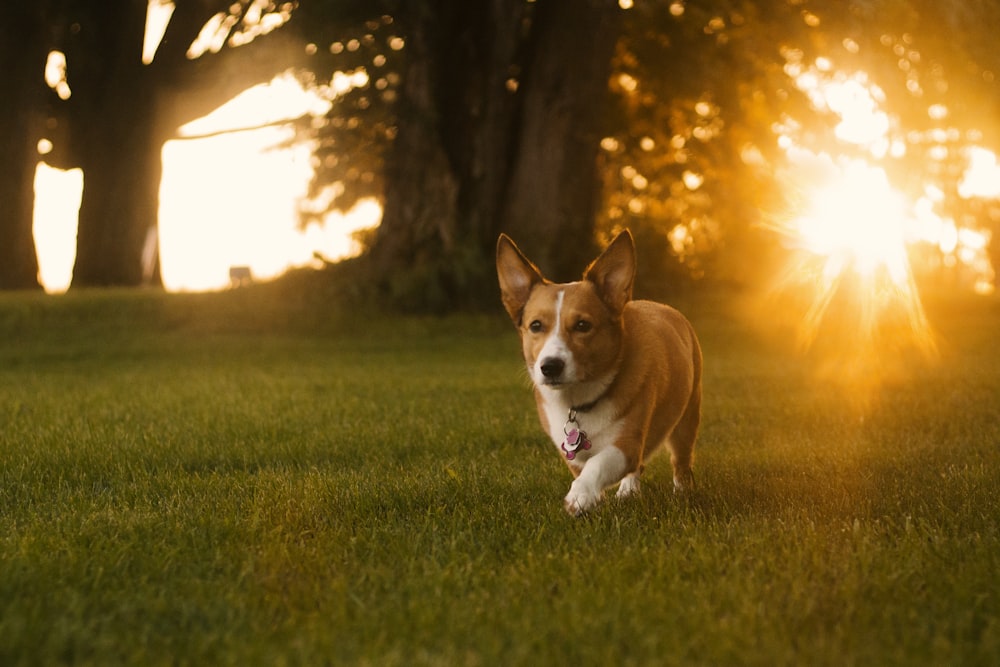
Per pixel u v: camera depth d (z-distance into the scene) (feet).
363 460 22.77
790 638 10.64
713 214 84.33
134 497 18.56
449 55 68.03
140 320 67.41
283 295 70.03
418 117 66.39
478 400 33.50
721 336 60.03
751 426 27.48
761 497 17.80
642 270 73.10
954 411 29.07
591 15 66.44
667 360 17.89
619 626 10.85
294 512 16.56
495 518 16.06
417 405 32.14
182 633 11.14
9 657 10.28
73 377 43.75
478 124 67.97
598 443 16.75
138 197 119.24
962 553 13.75
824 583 12.35
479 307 66.85
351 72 63.98
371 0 61.77
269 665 10.07
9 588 12.19
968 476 19.07
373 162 100.01
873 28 58.39
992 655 10.08
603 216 79.71
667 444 20.07
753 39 69.00
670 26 70.74
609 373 16.51
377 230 71.67
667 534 14.93
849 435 25.61
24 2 103.14
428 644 10.73
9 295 78.23
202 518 16.08
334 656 10.18
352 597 11.96
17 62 106.01
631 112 81.87
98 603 11.98
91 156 119.34
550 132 67.05
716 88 74.23
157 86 116.47
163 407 31.73
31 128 108.58
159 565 13.39
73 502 17.81
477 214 68.08
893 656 10.05
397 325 64.18
